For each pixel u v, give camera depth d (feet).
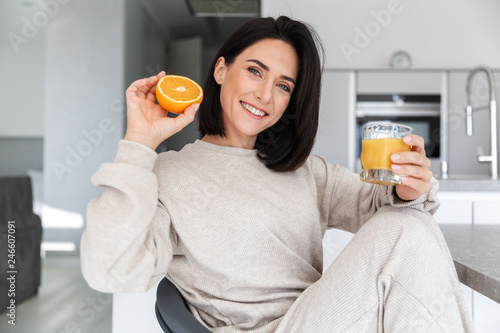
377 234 2.81
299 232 3.51
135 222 2.66
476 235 4.33
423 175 3.02
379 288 2.63
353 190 3.93
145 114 2.96
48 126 17.20
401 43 13.82
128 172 2.70
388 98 13.39
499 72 13.41
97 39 17.30
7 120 23.82
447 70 13.34
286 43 3.59
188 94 3.13
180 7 21.18
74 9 17.35
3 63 23.71
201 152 3.61
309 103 3.69
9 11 19.48
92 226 2.69
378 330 2.63
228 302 3.18
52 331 8.34
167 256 3.01
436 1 13.83
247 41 3.58
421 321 2.50
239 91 3.52
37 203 17.35
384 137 3.05
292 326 2.78
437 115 13.39
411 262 2.66
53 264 14.89
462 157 13.39
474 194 5.82
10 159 24.06
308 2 13.71
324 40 13.78
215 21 23.24
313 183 3.90
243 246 3.22
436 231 2.99
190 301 3.32
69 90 17.26
